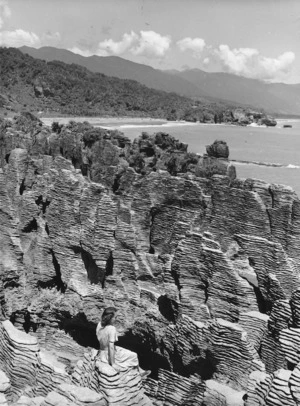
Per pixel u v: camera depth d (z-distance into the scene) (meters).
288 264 10.78
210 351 9.88
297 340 9.02
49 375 9.38
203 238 11.10
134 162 26.34
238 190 12.31
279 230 12.00
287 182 60.69
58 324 12.52
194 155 27.38
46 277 12.88
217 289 10.84
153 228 13.26
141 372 11.33
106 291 12.22
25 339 9.75
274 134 189.62
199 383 10.28
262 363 9.48
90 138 32.19
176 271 11.41
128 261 12.29
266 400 8.00
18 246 13.01
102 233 11.85
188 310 11.16
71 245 12.34
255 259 11.16
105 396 8.42
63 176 12.48
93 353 9.20
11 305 12.52
